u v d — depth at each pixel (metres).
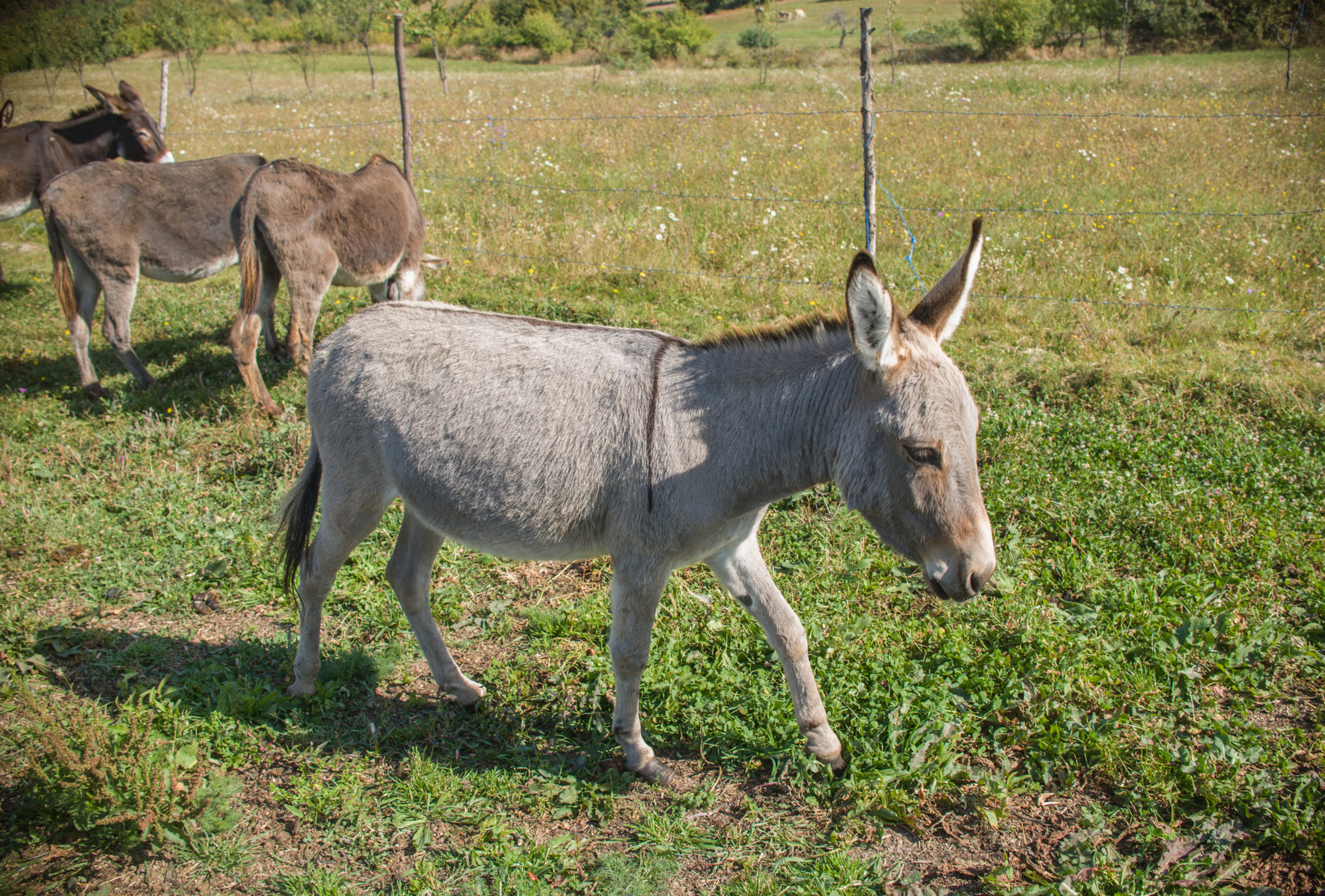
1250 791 2.83
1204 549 4.05
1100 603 3.79
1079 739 3.07
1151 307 6.46
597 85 22.09
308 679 3.45
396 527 4.63
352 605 4.12
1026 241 7.96
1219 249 7.54
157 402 6.18
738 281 7.29
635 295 7.28
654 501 2.77
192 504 4.85
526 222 8.93
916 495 2.49
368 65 33.91
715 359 2.87
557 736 3.33
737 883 2.64
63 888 2.65
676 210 9.23
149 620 4.00
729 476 2.76
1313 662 3.38
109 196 6.13
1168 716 3.18
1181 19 26.92
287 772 3.13
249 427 5.53
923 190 9.67
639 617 2.92
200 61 31.52
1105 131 12.42
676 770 3.16
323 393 3.18
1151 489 4.46
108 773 2.85
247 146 13.51
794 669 3.02
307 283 5.91
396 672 3.69
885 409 2.50
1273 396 5.26
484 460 2.90
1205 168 10.24
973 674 3.42
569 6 40.06
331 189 5.89
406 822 2.89
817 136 12.70
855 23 35.12
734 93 19.00
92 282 6.45
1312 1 20.75
